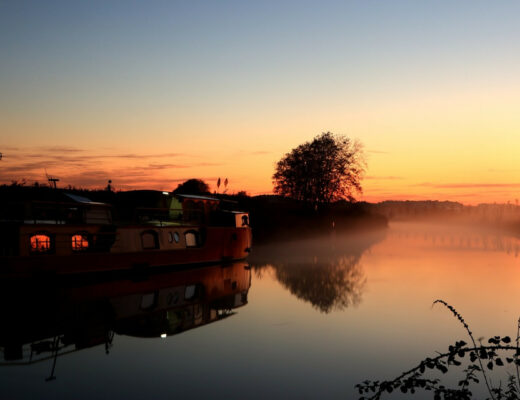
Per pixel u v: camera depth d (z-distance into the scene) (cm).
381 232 8925
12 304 1941
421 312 1817
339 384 1079
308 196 6706
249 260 3691
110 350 1317
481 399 958
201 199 3669
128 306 1923
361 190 6675
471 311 1823
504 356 1252
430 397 986
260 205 5934
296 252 4412
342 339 1446
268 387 1055
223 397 997
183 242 3172
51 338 1426
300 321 1681
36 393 995
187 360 1240
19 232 2325
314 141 6694
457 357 1253
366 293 2234
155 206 3444
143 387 1044
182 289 2372
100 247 2686
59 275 2433
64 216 2797
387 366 1204
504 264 3438
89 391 1014
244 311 1847
